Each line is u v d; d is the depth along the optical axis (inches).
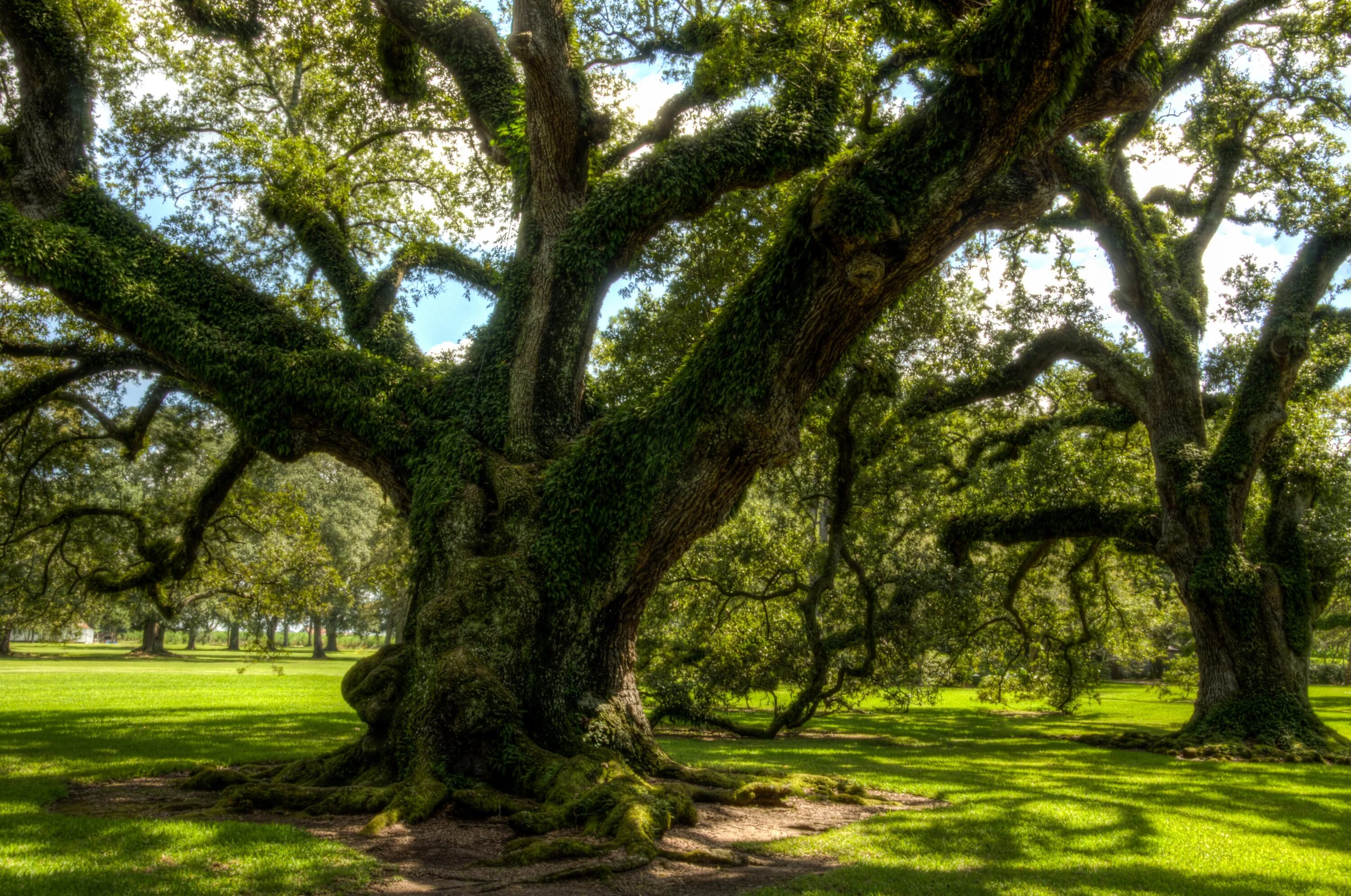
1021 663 968.3
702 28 531.2
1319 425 724.0
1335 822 329.4
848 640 758.5
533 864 228.1
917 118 363.3
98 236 440.5
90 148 487.2
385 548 1627.7
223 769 346.6
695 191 427.2
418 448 426.6
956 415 933.8
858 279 343.0
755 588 755.4
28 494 702.5
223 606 761.6
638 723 385.1
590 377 516.1
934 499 829.2
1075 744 693.9
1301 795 406.6
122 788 343.3
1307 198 696.4
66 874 192.2
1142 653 1093.1
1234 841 281.7
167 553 636.7
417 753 323.6
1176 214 876.6
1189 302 764.6
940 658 855.7
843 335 385.4
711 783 354.9
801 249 368.8
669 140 449.4
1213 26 703.7
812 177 434.3
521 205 478.6
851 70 452.4
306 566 745.6
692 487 383.9
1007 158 350.9
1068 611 996.6
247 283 467.8
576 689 371.9
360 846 242.7
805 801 349.4
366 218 611.2
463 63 507.5
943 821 300.0
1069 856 249.1
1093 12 314.8
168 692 916.0
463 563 365.7
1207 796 391.2
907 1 404.2
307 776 352.2
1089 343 775.7
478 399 433.7
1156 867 238.2
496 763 322.3
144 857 211.6
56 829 244.1
